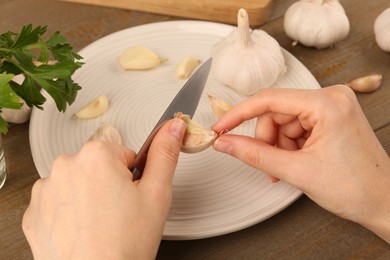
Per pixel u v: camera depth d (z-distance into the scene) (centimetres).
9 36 39
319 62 54
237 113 40
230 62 50
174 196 42
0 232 42
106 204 33
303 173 37
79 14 58
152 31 54
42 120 47
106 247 32
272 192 42
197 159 45
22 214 43
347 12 58
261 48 50
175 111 42
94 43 53
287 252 40
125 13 59
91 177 34
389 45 52
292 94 38
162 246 41
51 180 35
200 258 40
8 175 45
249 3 56
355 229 41
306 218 42
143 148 39
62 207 34
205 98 50
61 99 38
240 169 44
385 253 40
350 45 55
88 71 51
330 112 37
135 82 51
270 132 43
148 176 35
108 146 36
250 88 50
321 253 40
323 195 38
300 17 53
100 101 49
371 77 50
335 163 37
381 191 38
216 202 42
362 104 50
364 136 37
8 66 38
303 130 42
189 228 40
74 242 32
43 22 58
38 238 34
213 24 55
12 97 34
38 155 44
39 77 37
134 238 33
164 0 57
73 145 46
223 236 41
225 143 39
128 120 48
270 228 42
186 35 55
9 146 47
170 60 53
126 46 54
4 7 59
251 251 41
